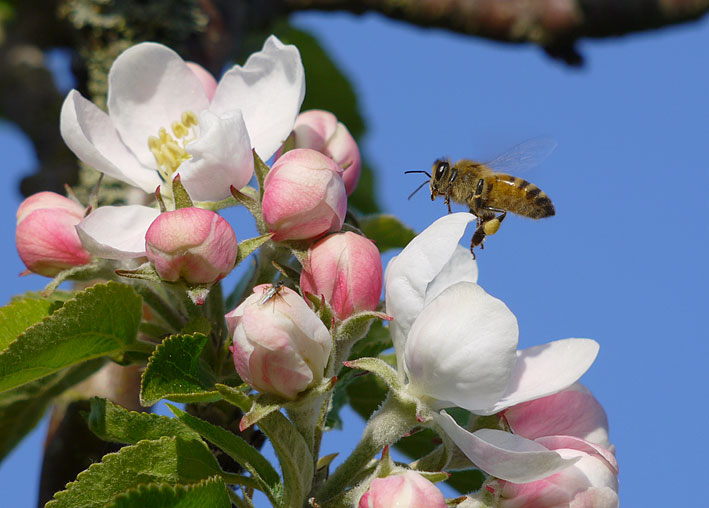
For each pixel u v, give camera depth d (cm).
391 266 25
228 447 25
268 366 24
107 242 25
